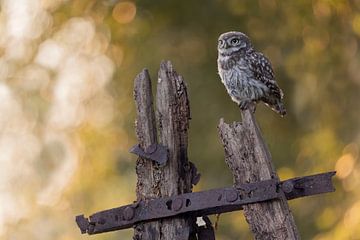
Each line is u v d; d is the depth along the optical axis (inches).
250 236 670.5
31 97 611.8
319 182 250.2
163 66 269.0
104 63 634.2
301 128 681.6
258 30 646.5
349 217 549.0
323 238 566.6
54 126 616.4
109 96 636.1
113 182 634.8
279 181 250.8
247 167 256.4
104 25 629.9
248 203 252.2
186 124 266.7
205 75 669.9
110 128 634.2
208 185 687.1
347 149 589.3
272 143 692.7
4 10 606.2
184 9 660.1
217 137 679.7
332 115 629.3
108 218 264.4
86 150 625.9
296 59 635.5
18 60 610.9
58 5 619.2
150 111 268.2
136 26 642.2
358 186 572.1
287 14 623.2
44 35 614.9
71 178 621.6
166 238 260.1
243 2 632.4
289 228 250.4
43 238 613.0
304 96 636.7
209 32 666.2
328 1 587.8
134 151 264.7
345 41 619.5
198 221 272.2
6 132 612.1
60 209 617.0
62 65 618.5
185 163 265.4
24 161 612.4
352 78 629.9
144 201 261.7
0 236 608.1
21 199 611.5
